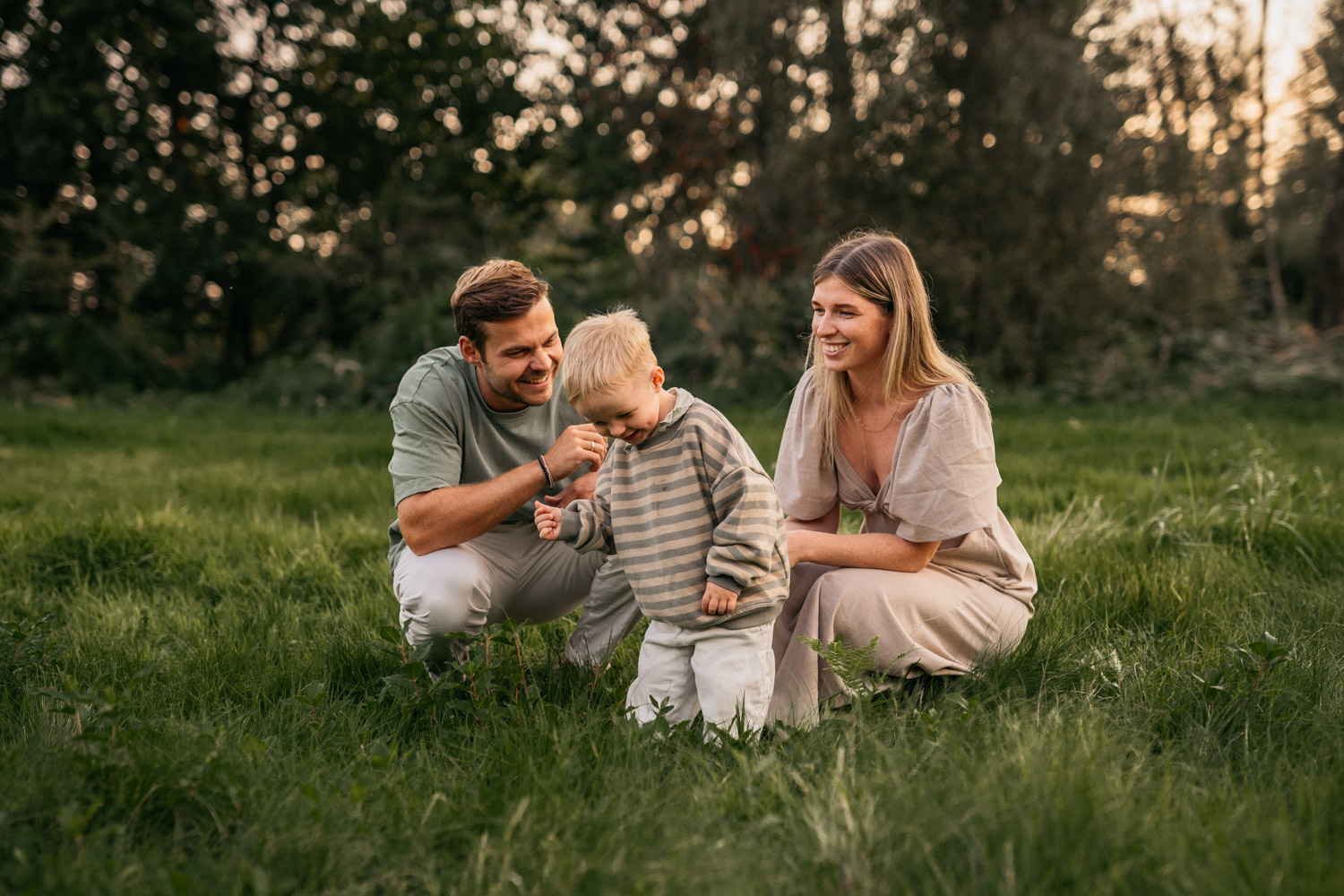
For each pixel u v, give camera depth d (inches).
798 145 543.2
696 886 67.4
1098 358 531.8
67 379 617.9
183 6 685.3
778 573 98.1
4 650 110.9
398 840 74.7
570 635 124.8
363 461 307.3
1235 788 79.4
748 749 90.2
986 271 521.7
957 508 102.2
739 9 537.6
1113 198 537.0
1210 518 174.4
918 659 104.5
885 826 73.1
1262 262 778.2
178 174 755.4
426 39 826.8
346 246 757.3
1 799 76.7
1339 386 481.4
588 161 713.6
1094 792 74.2
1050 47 497.0
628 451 100.1
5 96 669.3
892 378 104.6
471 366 113.6
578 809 77.4
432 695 99.0
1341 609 126.6
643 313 564.4
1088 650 117.6
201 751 85.0
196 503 225.0
